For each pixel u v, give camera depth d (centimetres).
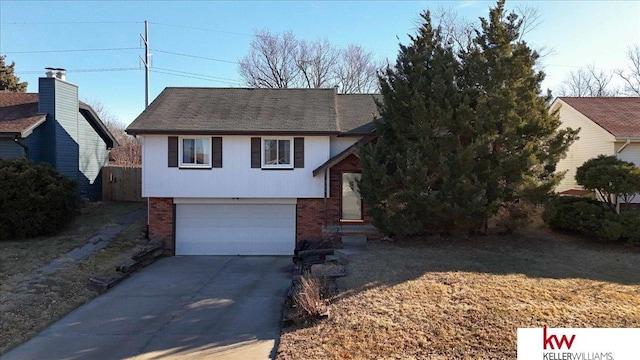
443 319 679
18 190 1359
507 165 1129
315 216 1509
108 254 1293
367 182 1234
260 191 1495
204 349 670
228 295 1004
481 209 1122
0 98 1872
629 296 768
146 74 2778
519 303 730
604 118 1723
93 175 2033
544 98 1220
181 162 1488
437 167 1179
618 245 1203
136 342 709
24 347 698
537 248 1174
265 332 745
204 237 1531
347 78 3594
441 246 1216
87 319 834
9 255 1195
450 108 1161
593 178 1224
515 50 1176
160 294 1016
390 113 1281
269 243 1534
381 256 1115
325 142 1487
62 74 1803
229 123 1480
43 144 1722
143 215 1755
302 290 825
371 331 658
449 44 1603
